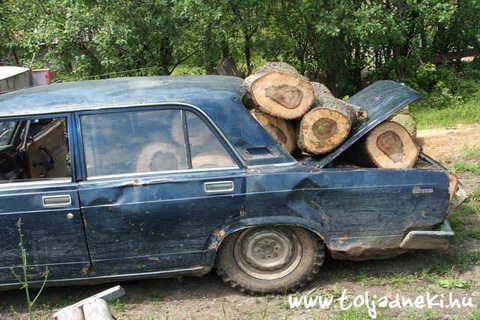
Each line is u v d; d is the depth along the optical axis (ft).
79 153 12.85
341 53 39.47
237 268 13.62
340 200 13.16
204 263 13.29
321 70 41.45
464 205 18.67
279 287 13.69
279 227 13.41
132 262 13.11
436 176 13.42
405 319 12.45
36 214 12.63
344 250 13.50
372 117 13.69
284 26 38.93
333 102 13.52
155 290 14.35
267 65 15.79
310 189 13.03
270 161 13.11
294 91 13.28
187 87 13.88
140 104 13.06
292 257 13.69
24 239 12.75
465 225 17.29
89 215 12.71
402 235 13.53
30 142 14.46
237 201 12.89
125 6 35.19
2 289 13.23
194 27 37.76
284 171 12.99
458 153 26.40
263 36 39.19
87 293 14.37
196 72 40.88
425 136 30.35
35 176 14.05
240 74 38.58
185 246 13.08
